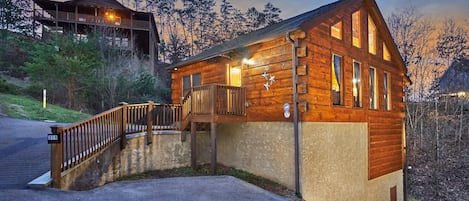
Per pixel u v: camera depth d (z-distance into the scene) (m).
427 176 14.76
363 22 9.12
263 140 7.54
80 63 17.92
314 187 6.77
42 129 9.45
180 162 8.58
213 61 9.37
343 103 7.93
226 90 7.68
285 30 6.66
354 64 8.63
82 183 5.22
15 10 28.83
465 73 20.02
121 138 7.09
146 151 7.86
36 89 18.22
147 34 29.91
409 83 12.18
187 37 41.12
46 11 26.16
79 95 18.92
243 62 8.23
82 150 5.20
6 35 22.98
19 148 6.50
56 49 18.30
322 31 7.32
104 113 6.12
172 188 5.63
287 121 6.88
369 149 8.96
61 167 4.45
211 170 7.66
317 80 7.00
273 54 7.39
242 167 8.19
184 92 10.90
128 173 7.32
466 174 14.55
